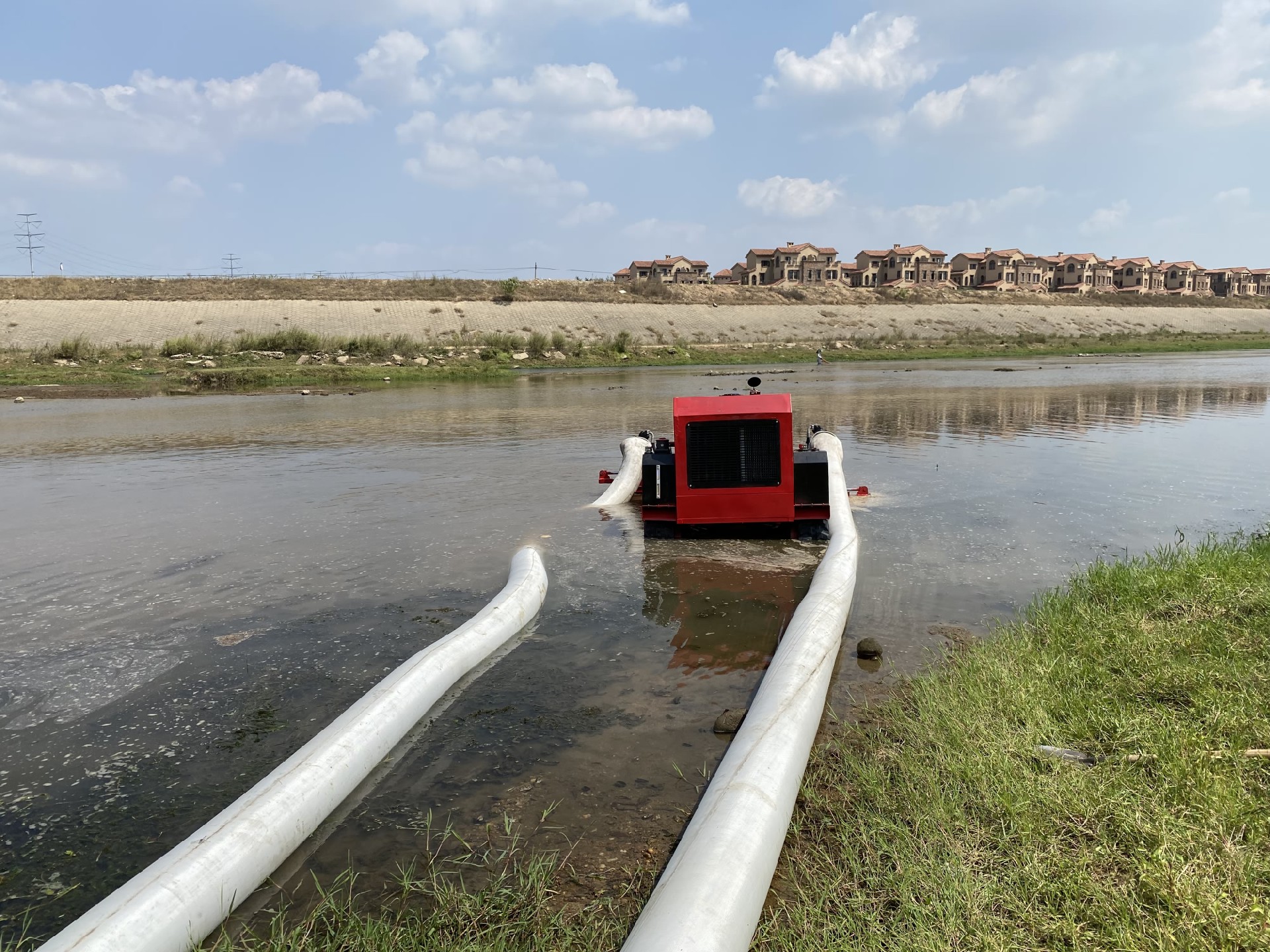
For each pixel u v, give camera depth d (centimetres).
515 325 7444
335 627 623
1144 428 1742
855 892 308
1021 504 1002
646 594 697
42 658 573
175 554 838
